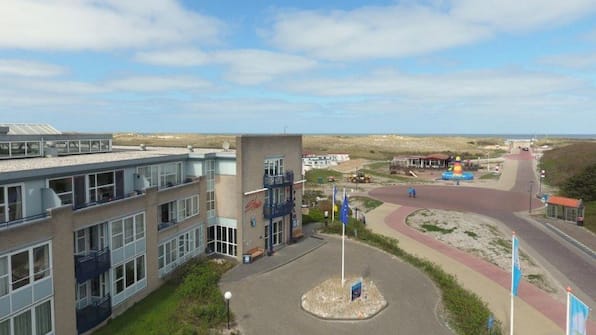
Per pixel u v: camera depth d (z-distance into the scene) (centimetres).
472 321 2208
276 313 2352
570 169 8525
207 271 2830
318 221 4584
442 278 2827
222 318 2247
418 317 2312
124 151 3584
